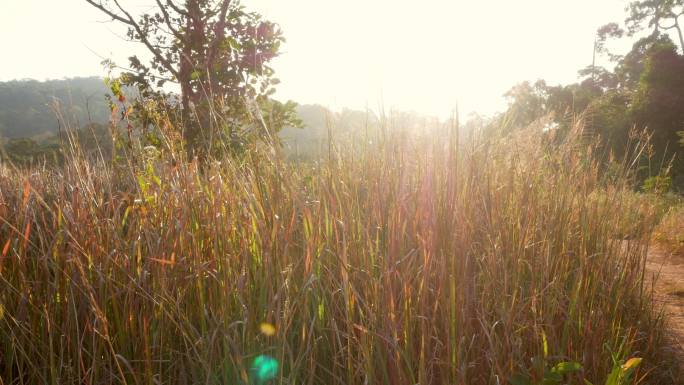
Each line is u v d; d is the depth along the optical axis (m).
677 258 6.57
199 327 2.45
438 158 2.84
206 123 4.95
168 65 6.46
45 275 2.42
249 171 2.98
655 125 22.06
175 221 2.56
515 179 3.52
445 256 2.50
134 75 6.49
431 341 2.47
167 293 2.30
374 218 2.72
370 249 2.54
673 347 3.55
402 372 2.17
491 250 2.82
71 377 2.20
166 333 2.38
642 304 3.57
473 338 2.41
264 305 2.33
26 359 2.32
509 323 2.49
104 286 2.38
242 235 2.56
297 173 3.18
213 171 3.03
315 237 2.60
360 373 2.29
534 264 2.96
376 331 2.30
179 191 2.70
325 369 2.29
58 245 2.43
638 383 2.94
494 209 3.01
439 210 2.62
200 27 6.44
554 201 3.36
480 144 3.32
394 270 2.41
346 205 2.78
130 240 2.56
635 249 3.51
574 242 3.42
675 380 3.06
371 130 3.22
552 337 2.71
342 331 2.38
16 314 2.32
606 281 3.24
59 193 2.78
